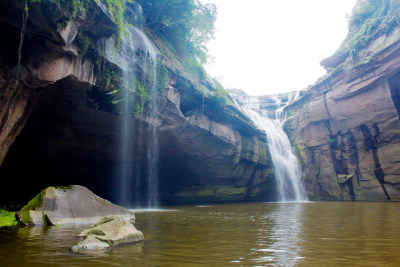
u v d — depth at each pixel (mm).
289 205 21047
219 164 26281
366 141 28750
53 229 7828
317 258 4668
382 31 25984
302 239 6367
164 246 5668
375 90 27078
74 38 11203
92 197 10312
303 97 33938
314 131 32562
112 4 11984
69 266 4168
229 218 11344
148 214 13648
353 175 29312
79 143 18734
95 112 15539
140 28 17547
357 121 28953
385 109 26859
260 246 5641
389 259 4574
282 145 33188
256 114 35000
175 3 18094
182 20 19203
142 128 18297
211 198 27906
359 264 4297
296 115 34406
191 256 4824
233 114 25344
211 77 24844
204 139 23391
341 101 29562
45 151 18938
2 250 5211
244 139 27719
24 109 11539
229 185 28734
